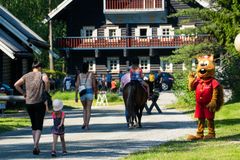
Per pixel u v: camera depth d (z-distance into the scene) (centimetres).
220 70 3903
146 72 6950
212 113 2014
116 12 6938
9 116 3177
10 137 2170
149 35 6994
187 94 3925
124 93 2473
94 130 2381
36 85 1692
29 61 4519
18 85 1708
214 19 3862
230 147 1658
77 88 2425
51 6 7462
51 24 7281
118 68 6988
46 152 1727
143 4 6925
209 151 1593
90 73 2423
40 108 1688
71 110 3891
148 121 2812
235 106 3288
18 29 4031
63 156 1634
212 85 2006
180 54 4206
